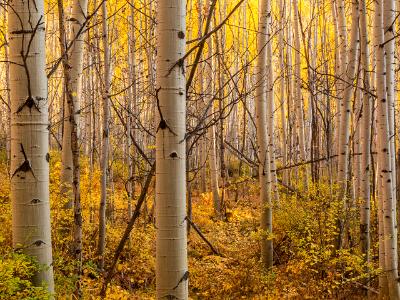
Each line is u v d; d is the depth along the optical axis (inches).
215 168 580.1
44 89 135.7
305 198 378.3
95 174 449.7
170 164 118.6
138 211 167.0
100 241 294.7
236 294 315.3
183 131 120.1
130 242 340.5
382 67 261.4
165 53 118.0
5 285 128.8
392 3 271.4
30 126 133.1
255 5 908.0
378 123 266.5
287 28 733.9
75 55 255.0
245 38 717.3
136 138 489.4
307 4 906.1
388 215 265.9
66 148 271.4
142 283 316.2
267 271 344.2
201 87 475.2
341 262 313.6
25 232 134.4
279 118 1115.3
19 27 130.6
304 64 818.2
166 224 119.1
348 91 352.2
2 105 730.8
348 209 349.7
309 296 299.1
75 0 254.7
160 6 118.4
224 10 661.3
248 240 446.3
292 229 376.5
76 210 196.2
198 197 665.6
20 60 131.3
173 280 119.3
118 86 553.9
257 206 610.2
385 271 271.7
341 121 356.5
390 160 271.7
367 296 308.7
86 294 233.5
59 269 204.8
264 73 349.4
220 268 346.6
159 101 118.6
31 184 134.3
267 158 358.3
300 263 321.1
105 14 309.1
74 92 253.3
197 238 436.5
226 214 560.4
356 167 394.6
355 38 350.3
